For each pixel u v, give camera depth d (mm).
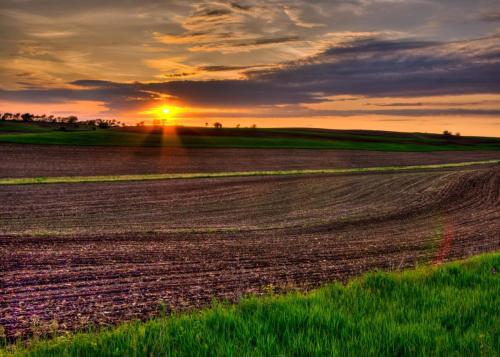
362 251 14055
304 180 43312
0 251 12484
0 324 6629
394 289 6969
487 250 14391
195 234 17266
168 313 7270
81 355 4496
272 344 4617
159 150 87062
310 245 15094
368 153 100375
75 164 60625
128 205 27156
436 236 17516
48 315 7109
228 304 7035
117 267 10883
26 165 57250
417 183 41125
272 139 127125
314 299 6348
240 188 36594
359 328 5125
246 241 15727
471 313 5781
